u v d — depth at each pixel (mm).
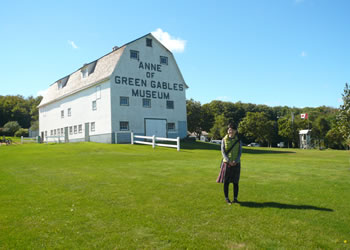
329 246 4125
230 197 6797
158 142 32594
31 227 4898
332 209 5801
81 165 12992
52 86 47281
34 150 22609
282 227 4840
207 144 33500
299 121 64125
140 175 9930
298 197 6762
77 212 5676
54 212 5684
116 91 30109
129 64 31406
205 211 5715
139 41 32562
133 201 6457
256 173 10461
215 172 10586
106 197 6816
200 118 66375
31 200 6586
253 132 64000
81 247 4133
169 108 34781
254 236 4480
